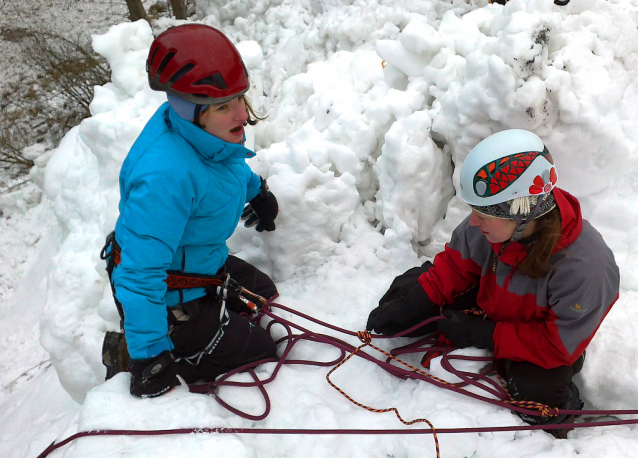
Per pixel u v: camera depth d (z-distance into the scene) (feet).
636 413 5.32
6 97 19.19
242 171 6.19
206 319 6.24
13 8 23.04
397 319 6.43
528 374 5.54
